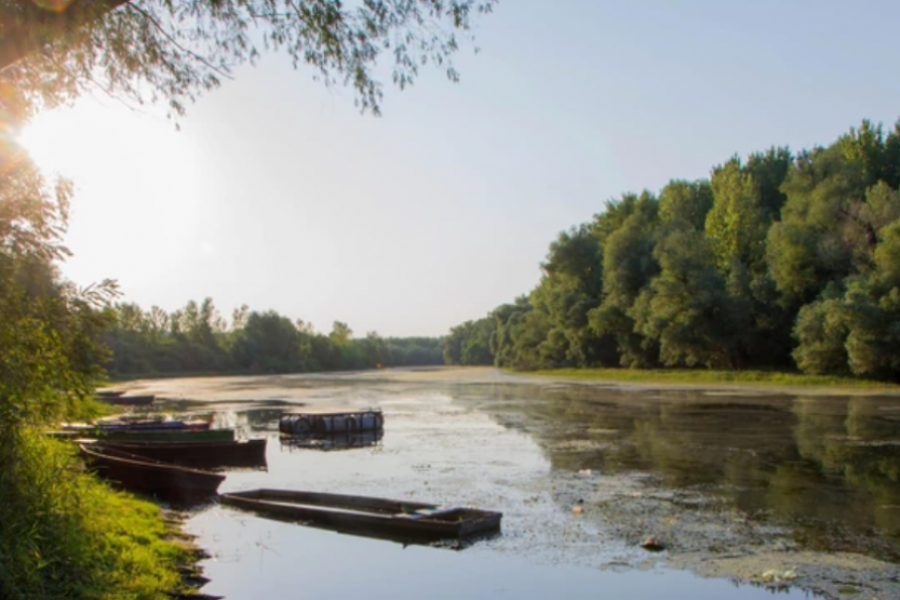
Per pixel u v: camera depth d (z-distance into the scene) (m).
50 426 9.71
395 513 15.02
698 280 63.03
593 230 98.56
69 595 8.12
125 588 9.07
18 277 8.98
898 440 24.58
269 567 11.49
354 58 9.44
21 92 9.44
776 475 18.72
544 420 35.16
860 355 47.47
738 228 69.56
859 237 54.41
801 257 57.38
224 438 25.44
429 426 33.97
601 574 10.96
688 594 9.97
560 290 93.06
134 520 12.91
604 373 79.75
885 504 15.13
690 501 15.89
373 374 133.62
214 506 16.03
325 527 14.11
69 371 9.12
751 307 62.16
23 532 8.27
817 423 30.05
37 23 7.51
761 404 39.62
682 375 65.75
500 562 11.68
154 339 129.62
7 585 7.41
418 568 11.43
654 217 91.88
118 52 9.48
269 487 18.88
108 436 24.55
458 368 183.25
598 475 19.41
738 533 13.09
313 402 53.91
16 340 8.58
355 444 28.22
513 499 16.58
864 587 10.07
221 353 138.25
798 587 10.12
